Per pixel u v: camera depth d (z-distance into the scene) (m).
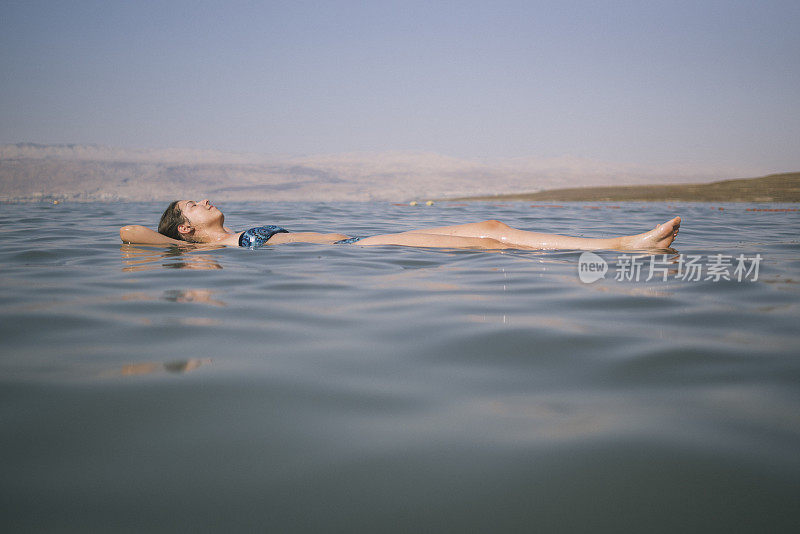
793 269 3.26
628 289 2.70
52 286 2.82
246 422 1.23
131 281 2.96
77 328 2.00
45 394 1.38
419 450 1.11
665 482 0.98
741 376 1.49
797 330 1.95
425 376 1.53
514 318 2.15
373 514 0.90
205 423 1.22
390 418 1.25
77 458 1.07
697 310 2.26
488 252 4.00
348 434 1.18
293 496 0.95
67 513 0.90
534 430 1.19
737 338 1.85
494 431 1.18
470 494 0.96
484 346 1.79
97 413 1.27
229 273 3.21
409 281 2.94
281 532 0.86
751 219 8.30
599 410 1.29
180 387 1.43
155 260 3.75
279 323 2.08
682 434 1.16
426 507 0.92
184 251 4.23
